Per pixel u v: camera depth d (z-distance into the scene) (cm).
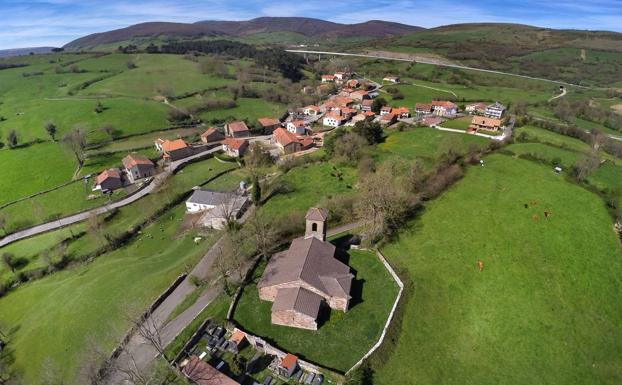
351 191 10906
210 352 5738
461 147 12506
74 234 10900
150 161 14588
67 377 6338
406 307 6406
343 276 6681
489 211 8731
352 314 6322
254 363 5519
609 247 7462
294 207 10288
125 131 18250
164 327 6594
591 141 14512
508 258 7300
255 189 10881
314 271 6556
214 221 10362
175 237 10375
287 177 12425
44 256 9788
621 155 13862
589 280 6756
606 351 5703
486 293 6625
